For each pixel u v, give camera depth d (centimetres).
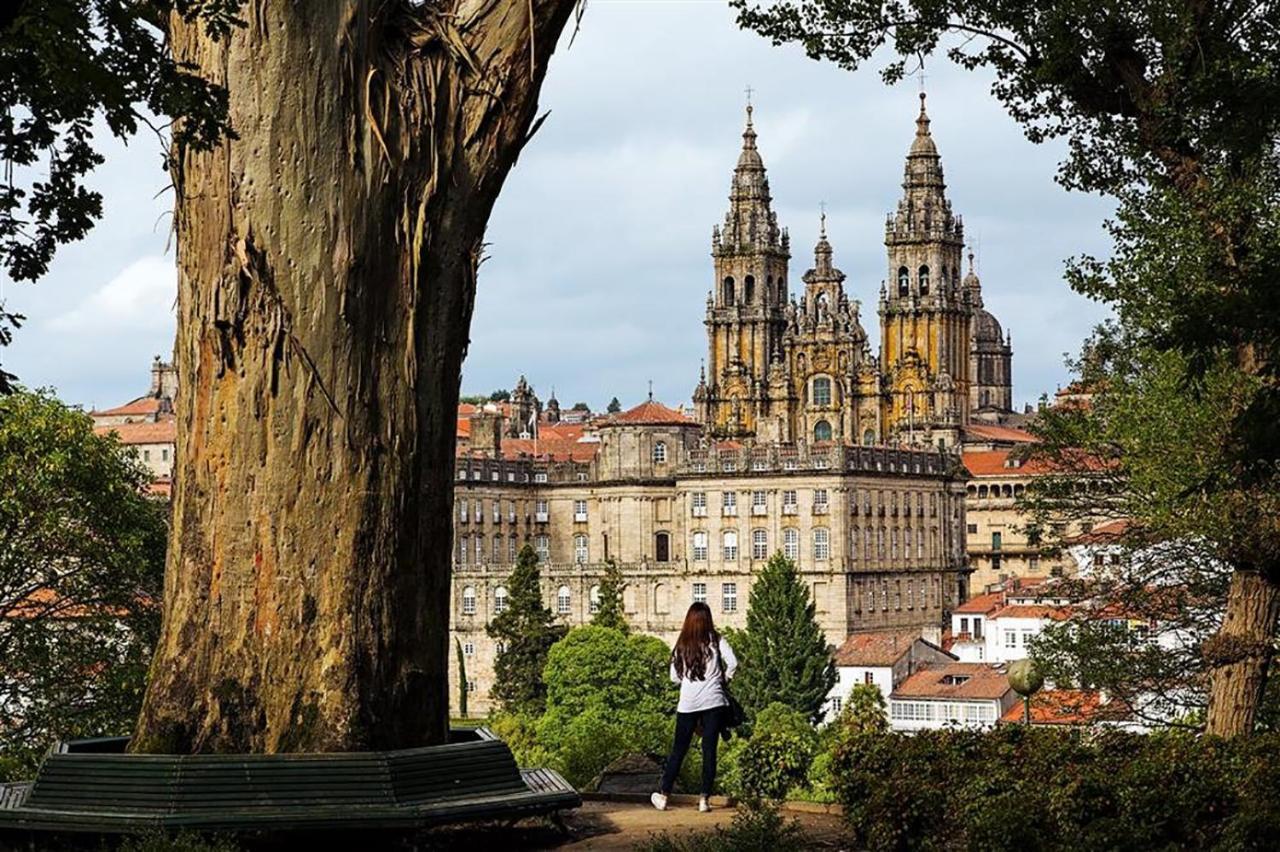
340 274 2131
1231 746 2292
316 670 2111
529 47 2241
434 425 2228
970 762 2275
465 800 2081
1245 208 3359
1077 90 3331
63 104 2112
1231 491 3366
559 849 2167
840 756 2394
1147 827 2073
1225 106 3008
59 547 6356
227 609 2123
